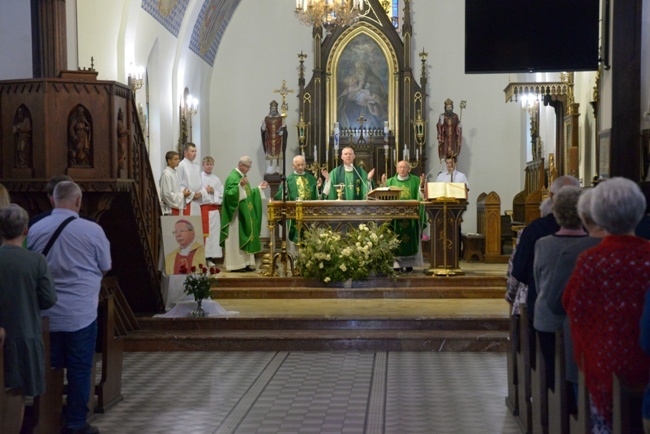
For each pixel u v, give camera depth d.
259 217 15.07
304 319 10.54
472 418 6.95
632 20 11.23
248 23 21.30
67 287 6.20
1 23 11.59
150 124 16.88
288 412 7.18
